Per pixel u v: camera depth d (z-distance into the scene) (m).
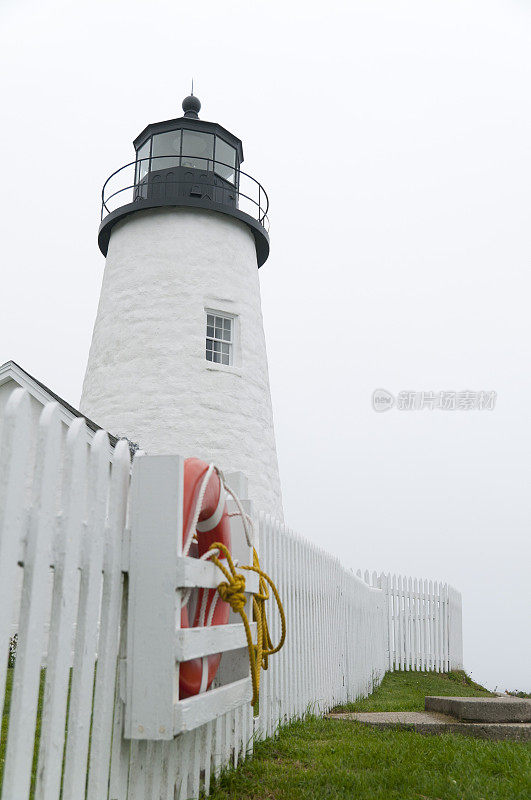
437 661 18.00
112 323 15.19
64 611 2.63
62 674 2.62
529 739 6.68
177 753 3.82
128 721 3.04
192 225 15.47
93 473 2.91
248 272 16.11
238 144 17.05
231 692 3.86
